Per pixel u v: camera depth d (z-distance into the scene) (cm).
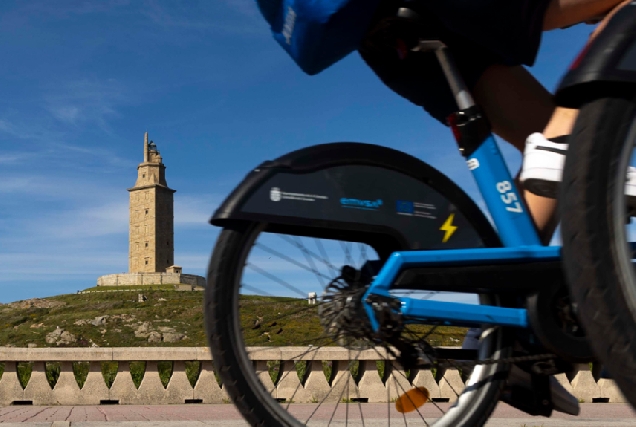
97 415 648
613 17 158
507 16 193
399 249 206
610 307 147
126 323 8538
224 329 195
